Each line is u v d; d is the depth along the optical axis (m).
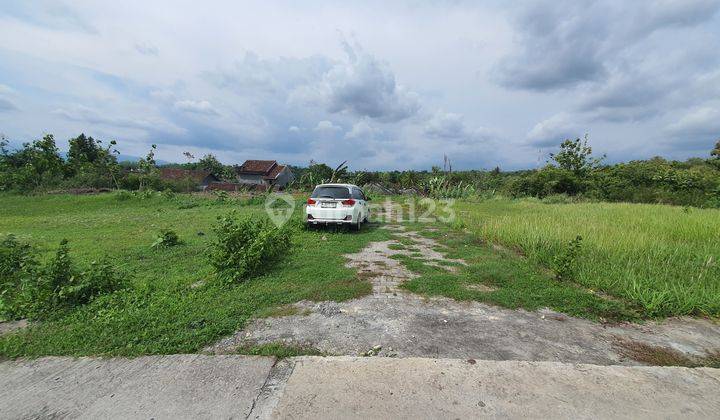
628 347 3.29
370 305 4.27
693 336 3.55
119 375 2.83
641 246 6.61
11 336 3.46
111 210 17.41
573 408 2.39
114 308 4.07
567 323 3.81
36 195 22.42
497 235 8.53
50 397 2.57
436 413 2.33
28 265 5.05
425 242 8.63
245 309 4.08
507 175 45.22
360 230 10.55
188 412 2.38
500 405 2.41
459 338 3.41
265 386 2.65
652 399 2.50
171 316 3.84
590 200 25.48
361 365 2.89
